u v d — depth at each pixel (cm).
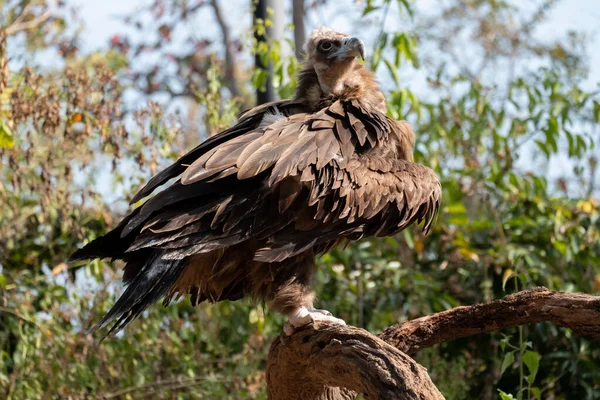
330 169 809
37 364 1202
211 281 862
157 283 767
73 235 1273
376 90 962
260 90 1349
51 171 1221
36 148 1211
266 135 808
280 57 1316
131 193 1212
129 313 772
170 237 763
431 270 1337
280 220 800
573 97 1353
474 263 1305
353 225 827
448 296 1280
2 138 1100
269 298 843
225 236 782
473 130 1334
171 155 1212
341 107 879
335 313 1314
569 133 1312
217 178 775
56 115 1129
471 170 1320
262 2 1402
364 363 697
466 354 1271
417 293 1284
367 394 696
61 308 1279
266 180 794
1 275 1176
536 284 1273
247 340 1309
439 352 1280
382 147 882
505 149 1326
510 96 1359
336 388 845
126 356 1248
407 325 833
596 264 1294
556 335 1232
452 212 1296
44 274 1298
